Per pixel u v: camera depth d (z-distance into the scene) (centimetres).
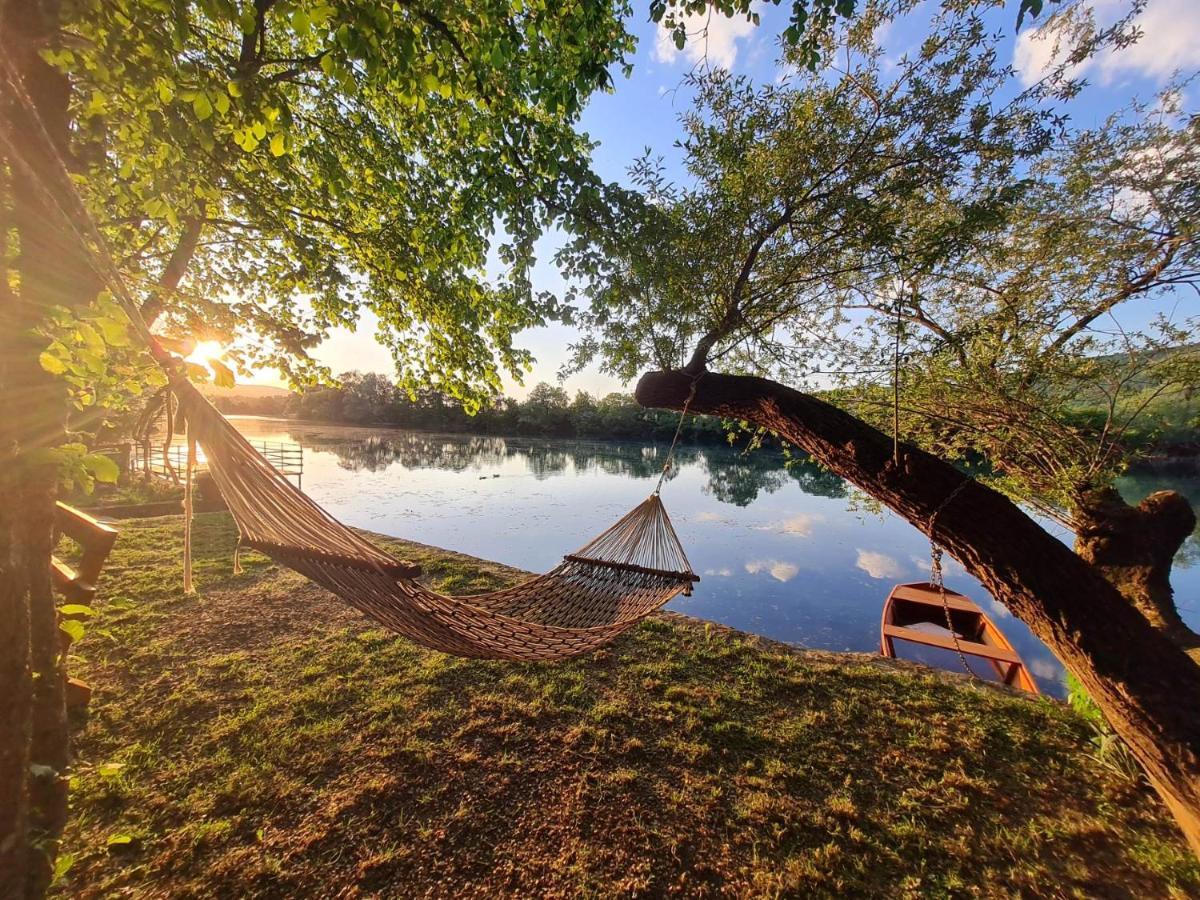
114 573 496
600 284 271
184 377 134
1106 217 233
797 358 297
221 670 333
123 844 198
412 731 278
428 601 187
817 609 673
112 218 282
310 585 498
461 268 385
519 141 287
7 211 85
